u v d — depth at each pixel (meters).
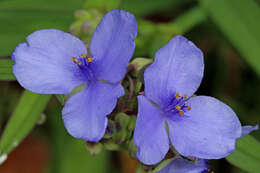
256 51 0.28
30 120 0.26
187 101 0.23
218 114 0.23
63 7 0.29
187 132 0.23
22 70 0.23
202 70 0.23
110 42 0.23
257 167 0.25
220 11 0.29
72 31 0.26
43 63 0.23
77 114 0.22
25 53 0.23
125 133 0.23
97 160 0.29
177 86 0.23
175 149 0.23
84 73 0.23
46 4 0.29
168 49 0.22
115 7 0.28
